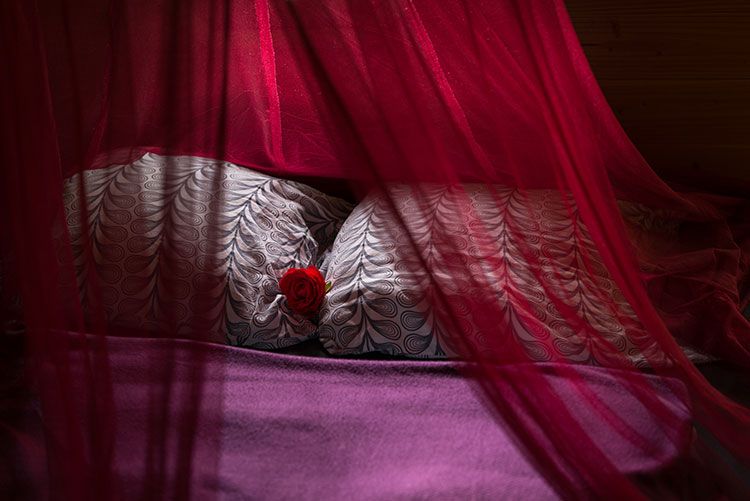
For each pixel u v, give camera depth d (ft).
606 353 4.98
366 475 4.23
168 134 3.91
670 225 6.78
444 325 4.41
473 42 4.94
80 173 4.08
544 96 4.57
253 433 4.58
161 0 3.86
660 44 7.72
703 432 4.49
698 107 7.80
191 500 3.69
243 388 5.00
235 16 6.02
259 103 6.53
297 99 6.60
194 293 3.87
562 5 5.63
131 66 4.06
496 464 4.25
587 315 5.22
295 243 6.16
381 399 4.90
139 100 4.11
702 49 7.64
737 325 5.57
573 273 5.34
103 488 3.68
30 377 4.51
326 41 4.09
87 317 4.14
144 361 3.99
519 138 5.17
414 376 5.13
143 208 4.64
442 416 4.72
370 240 5.83
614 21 7.76
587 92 6.00
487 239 5.07
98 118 4.24
